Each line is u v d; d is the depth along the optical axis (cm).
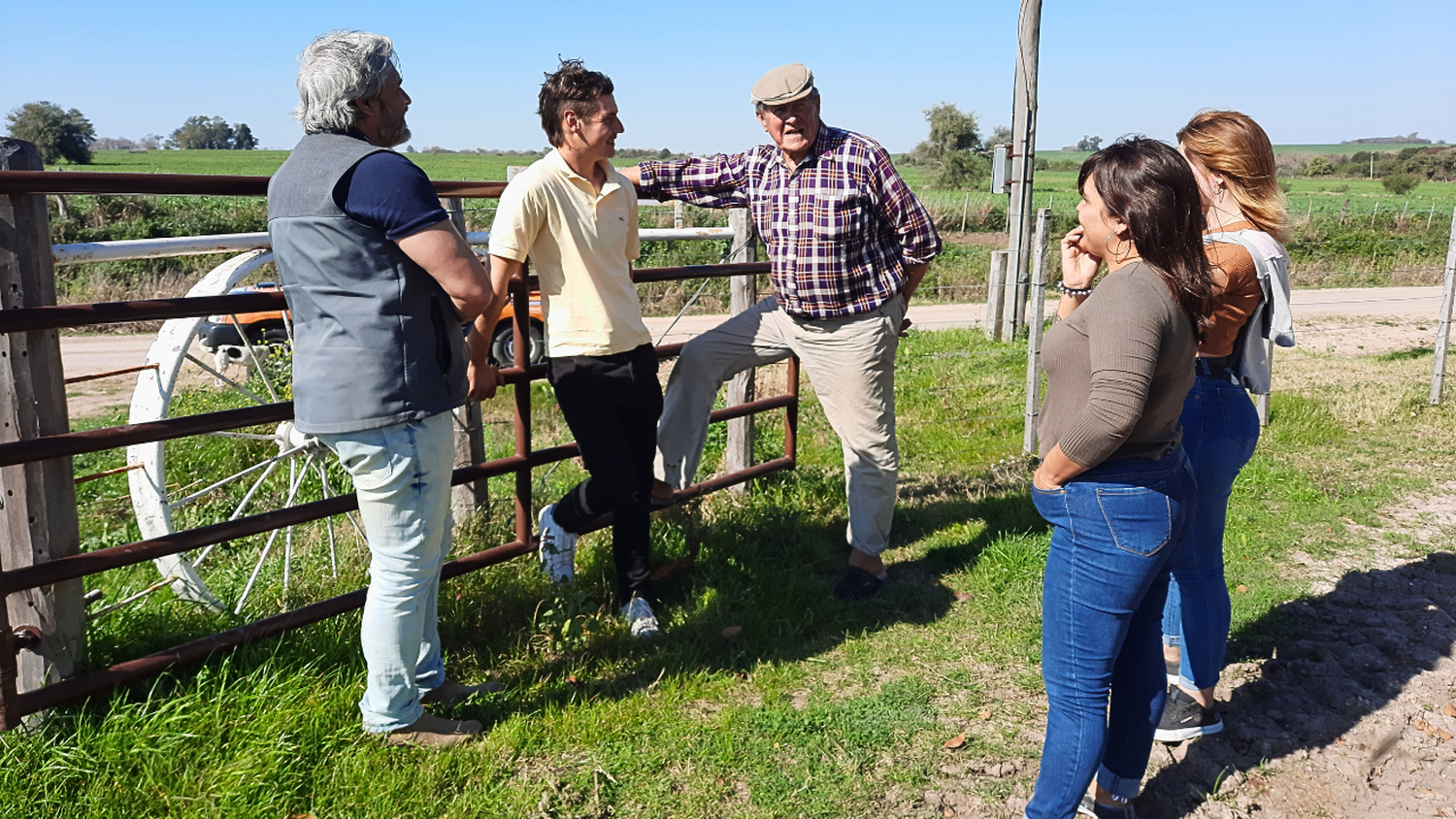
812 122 348
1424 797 269
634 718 298
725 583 396
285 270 239
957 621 377
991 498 509
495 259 295
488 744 278
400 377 239
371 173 227
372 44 236
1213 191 266
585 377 320
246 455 563
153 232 2027
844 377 375
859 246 361
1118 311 200
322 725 274
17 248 243
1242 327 266
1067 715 229
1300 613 386
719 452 594
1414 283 1938
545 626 345
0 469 256
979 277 1898
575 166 306
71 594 275
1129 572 215
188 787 248
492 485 531
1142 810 264
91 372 1010
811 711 305
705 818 255
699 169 381
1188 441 268
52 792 243
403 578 258
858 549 397
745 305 477
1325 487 541
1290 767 283
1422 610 388
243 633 295
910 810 261
